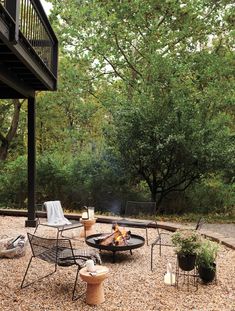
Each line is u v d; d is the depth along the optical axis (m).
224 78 13.84
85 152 12.50
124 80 15.29
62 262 4.48
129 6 13.90
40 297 4.23
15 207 11.84
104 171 11.38
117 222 6.63
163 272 5.19
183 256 4.73
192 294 4.39
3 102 16.53
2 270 5.13
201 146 10.18
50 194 11.84
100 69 15.59
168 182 11.11
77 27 14.59
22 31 5.21
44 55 7.10
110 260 5.74
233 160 10.26
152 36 14.12
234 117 13.59
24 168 11.95
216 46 15.53
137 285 4.67
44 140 19.33
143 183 11.58
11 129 15.91
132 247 5.62
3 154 15.95
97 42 14.50
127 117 10.59
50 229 7.77
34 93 8.15
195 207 11.45
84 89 15.55
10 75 6.22
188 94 12.17
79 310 3.91
